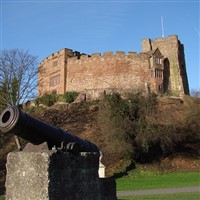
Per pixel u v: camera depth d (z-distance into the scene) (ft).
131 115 101.14
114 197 29.09
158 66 184.75
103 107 105.29
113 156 107.76
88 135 124.98
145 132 99.35
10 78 110.32
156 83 181.78
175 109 144.36
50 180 22.44
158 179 87.25
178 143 117.60
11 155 24.98
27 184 23.40
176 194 57.06
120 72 184.34
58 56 199.21
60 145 25.16
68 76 193.47
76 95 167.02
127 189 71.00
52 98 167.73
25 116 23.41
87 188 25.31
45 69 197.26
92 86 186.70
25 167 23.79
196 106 131.95
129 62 184.65
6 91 108.58
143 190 68.44
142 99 104.37
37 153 23.22
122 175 94.38
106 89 163.84
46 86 203.72
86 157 25.64
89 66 189.98
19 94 110.32
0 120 23.29
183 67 204.54
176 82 191.93
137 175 95.50
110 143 100.27
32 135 24.02
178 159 107.86
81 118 145.38
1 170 99.76
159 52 189.57
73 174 24.29
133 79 182.39
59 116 151.94
